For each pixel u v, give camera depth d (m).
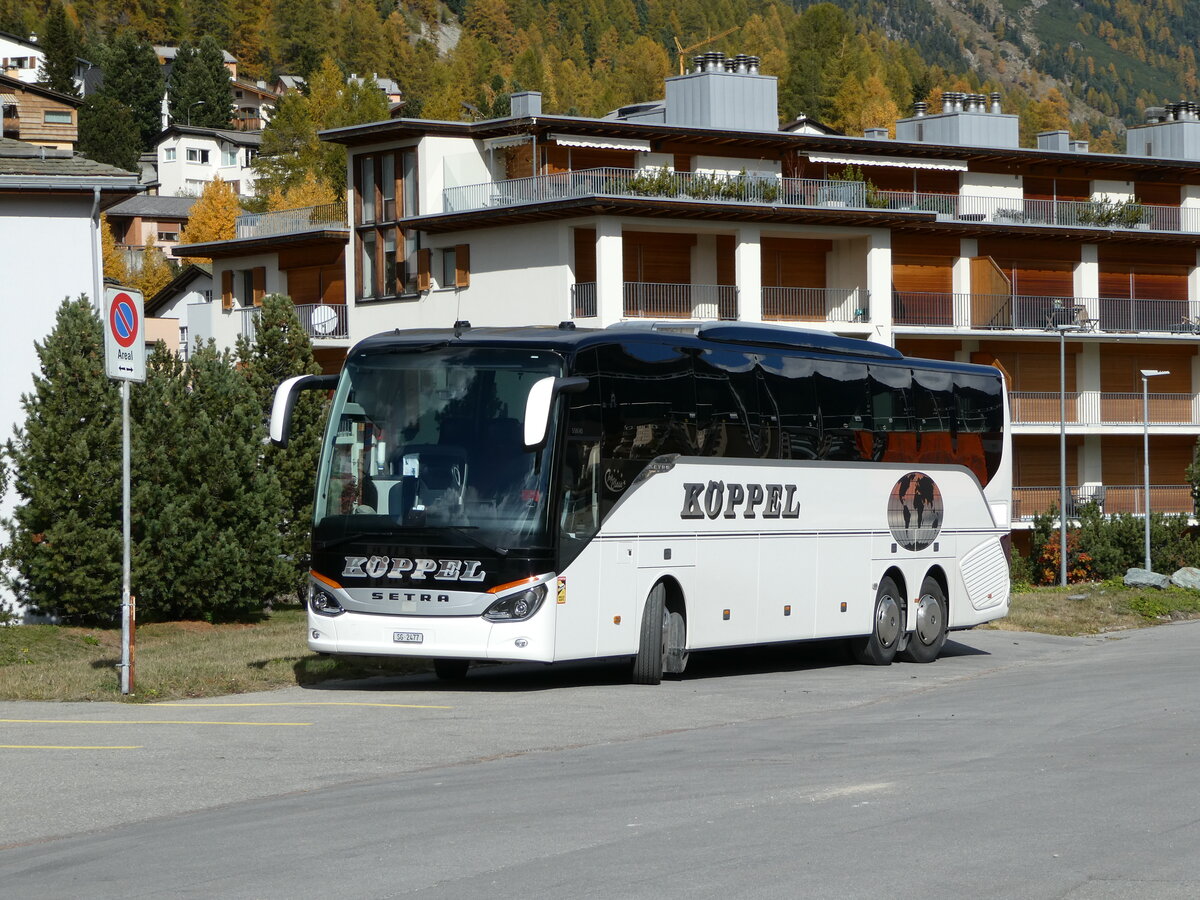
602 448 40.66
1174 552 137.62
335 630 39.38
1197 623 77.50
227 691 40.31
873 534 51.59
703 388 44.69
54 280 70.31
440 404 39.78
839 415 50.28
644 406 42.28
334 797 25.45
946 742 31.67
